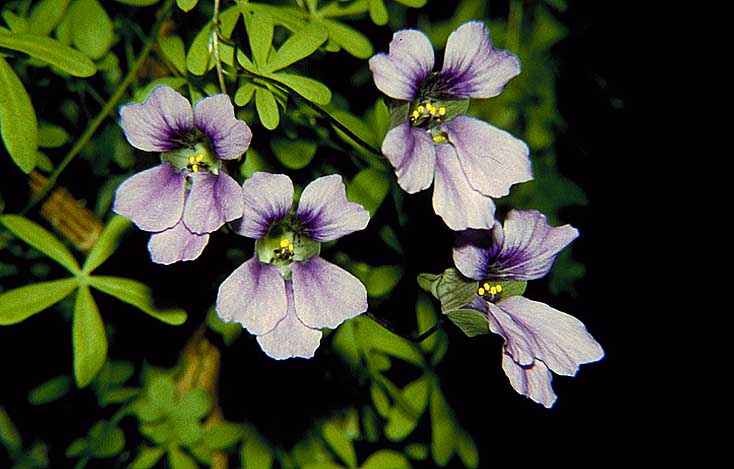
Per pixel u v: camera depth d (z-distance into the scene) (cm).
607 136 36
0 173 29
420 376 33
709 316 41
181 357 31
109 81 30
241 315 25
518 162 25
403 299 31
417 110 26
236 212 25
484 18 33
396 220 30
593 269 38
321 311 25
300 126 29
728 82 38
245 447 31
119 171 30
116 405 32
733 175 38
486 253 26
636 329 41
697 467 41
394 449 33
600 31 35
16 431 32
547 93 34
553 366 26
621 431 41
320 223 26
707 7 37
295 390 32
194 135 25
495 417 36
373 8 28
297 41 27
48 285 28
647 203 38
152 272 30
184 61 27
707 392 42
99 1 29
